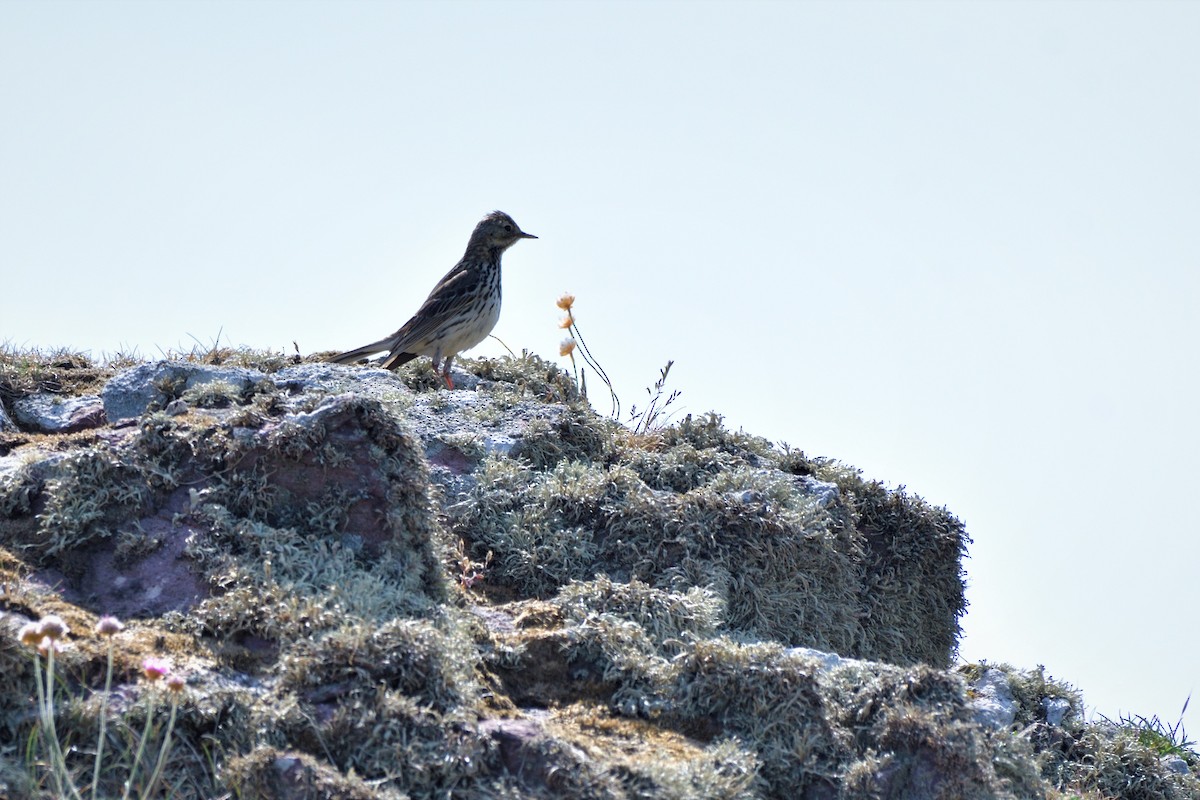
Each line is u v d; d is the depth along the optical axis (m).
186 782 8.20
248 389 13.15
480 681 9.71
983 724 11.43
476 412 15.09
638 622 11.11
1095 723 14.25
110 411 14.29
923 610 15.93
